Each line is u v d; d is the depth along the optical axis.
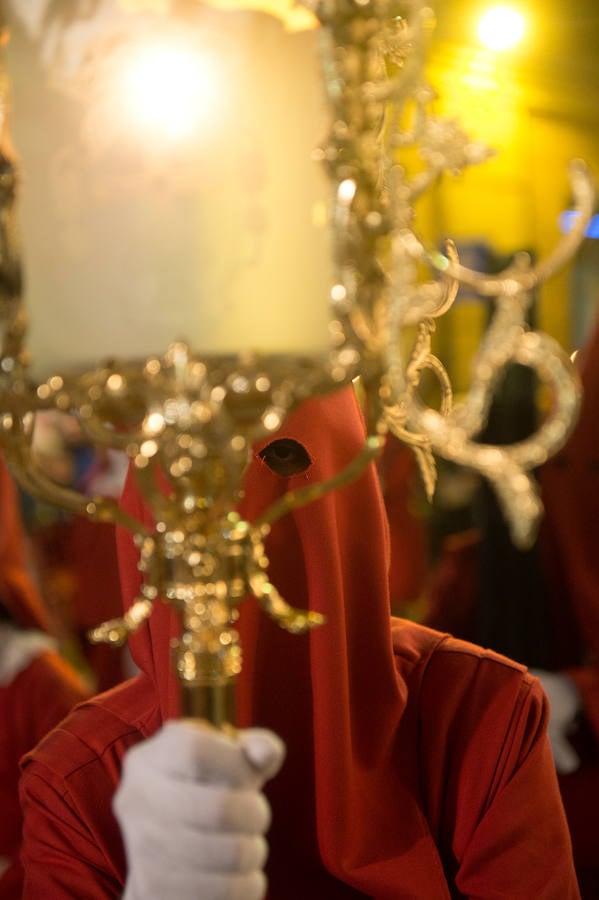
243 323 0.78
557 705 2.26
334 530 1.24
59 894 1.31
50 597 3.48
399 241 0.81
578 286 3.30
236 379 0.78
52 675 2.34
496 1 2.71
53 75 0.78
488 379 0.81
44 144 0.78
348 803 1.22
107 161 0.78
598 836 2.17
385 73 0.93
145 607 0.86
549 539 2.52
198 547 0.84
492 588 2.64
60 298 0.79
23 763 1.39
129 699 1.40
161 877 0.85
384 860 1.25
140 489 0.84
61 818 1.32
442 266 0.82
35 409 0.81
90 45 0.77
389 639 1.29
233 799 0.84
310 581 1.23
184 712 0.88
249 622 1.30
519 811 1.27
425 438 0.94
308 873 1.30
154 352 0.78
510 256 3.11
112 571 3.63
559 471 2.44
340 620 1.23
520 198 3.12
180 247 0.77
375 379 0.81
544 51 2.92
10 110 0.78
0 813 2.24
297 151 0.78
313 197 0.78
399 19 0.93
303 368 0.79
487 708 1.31
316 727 1.22
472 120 2.70
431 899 1.24
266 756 0.87
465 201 3.14
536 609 2.60
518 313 0.81
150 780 0.86
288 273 0.78
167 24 0.77
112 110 0.77
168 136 0.77
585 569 2.40
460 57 2.67
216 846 0.84
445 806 1.31
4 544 2.47
